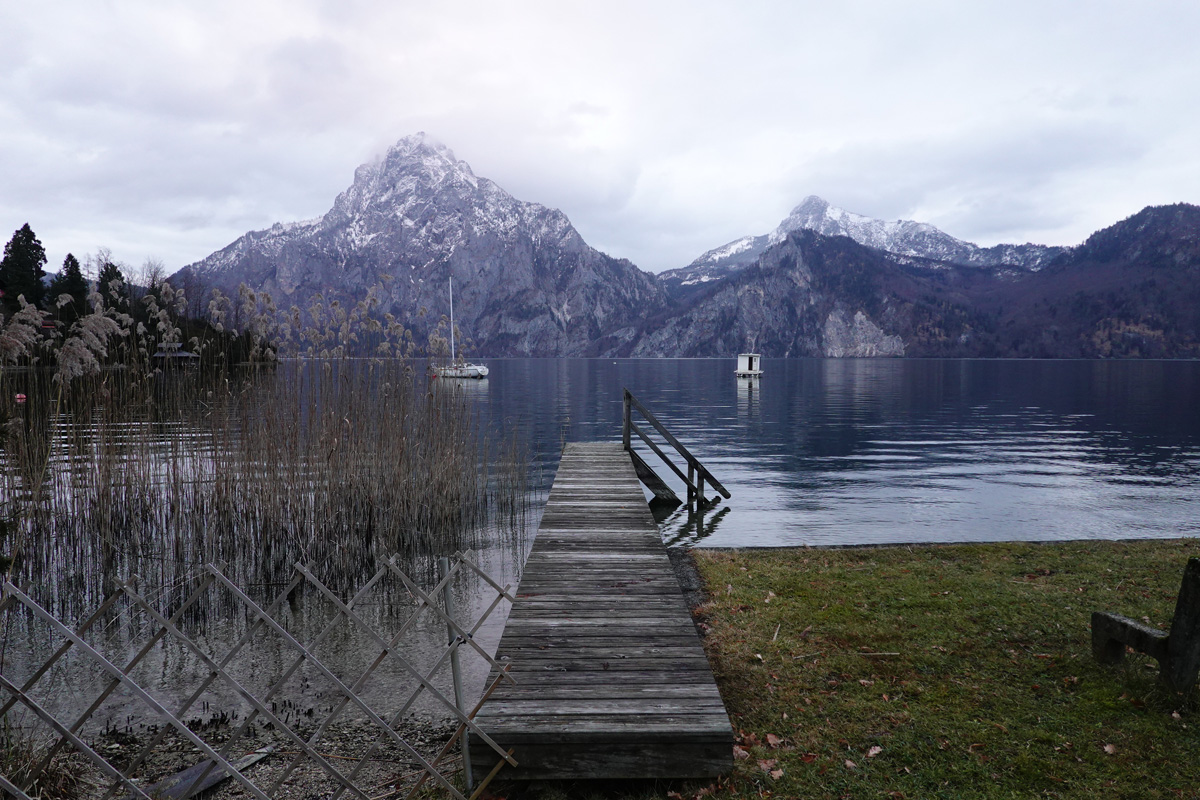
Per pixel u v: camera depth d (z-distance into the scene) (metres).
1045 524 12.77
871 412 41.25
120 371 10.02
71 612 7.55
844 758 3.82
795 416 38.59
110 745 4.54
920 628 5.70
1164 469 19.70
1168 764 3.66
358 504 9.90
